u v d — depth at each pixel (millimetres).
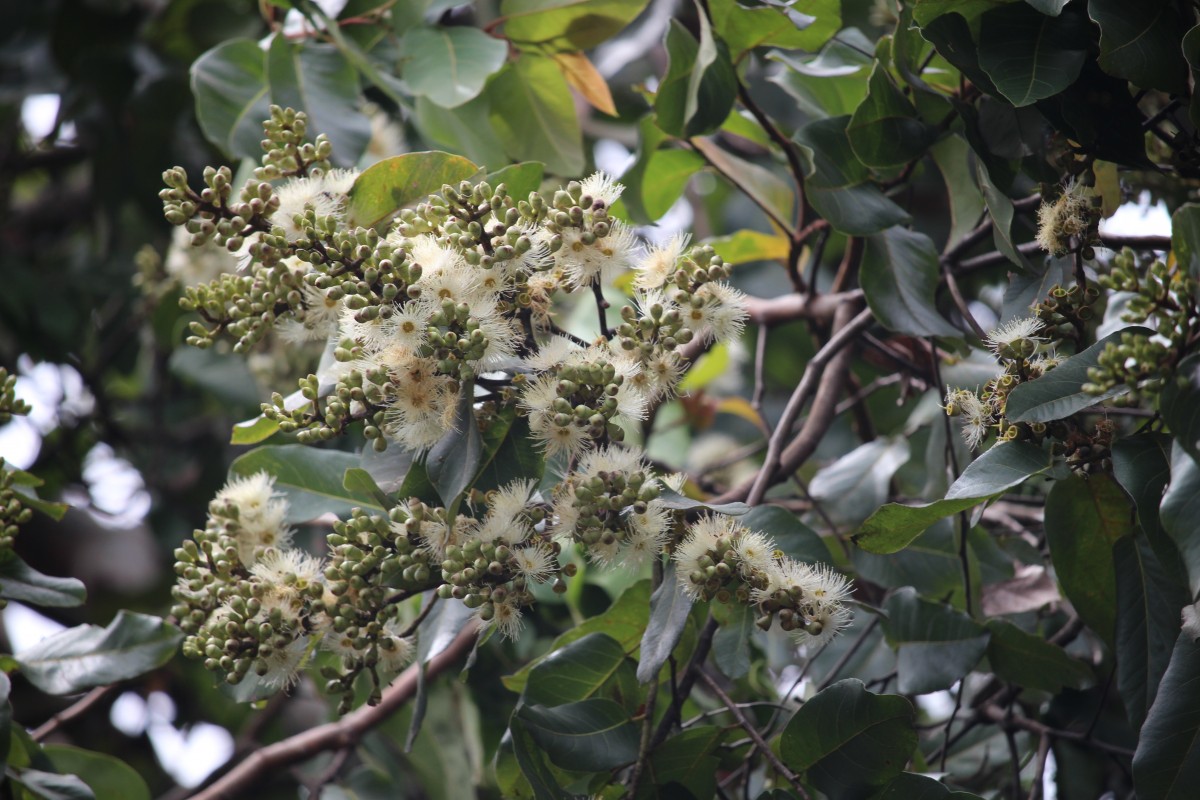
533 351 2494
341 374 2447
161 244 5902
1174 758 2354
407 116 4914
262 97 3744
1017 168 2879
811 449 3471
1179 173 2785
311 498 3053
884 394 5312
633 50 5750
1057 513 2803
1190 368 2277
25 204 6500
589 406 2387
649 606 3023
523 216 2424
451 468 2369
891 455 3943
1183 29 2605
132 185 5535
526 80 4125
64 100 5574
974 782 4098
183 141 5516
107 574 5121
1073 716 3951
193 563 2631
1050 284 2865
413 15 3932
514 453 2484
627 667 2869
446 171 2639
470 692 4348
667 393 2512
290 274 2424
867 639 4023
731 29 3436
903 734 2574
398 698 4055
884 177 3178
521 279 2396
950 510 2471
